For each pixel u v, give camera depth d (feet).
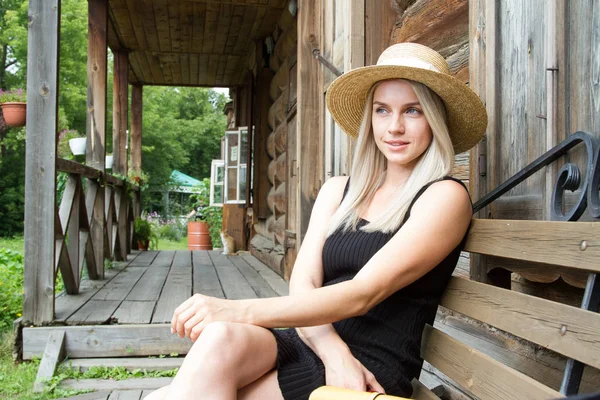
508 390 4.25
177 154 99.40
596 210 4.15
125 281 18.03
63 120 66.95
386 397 3.94
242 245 32.78
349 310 4.99
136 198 32.19
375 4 10.63
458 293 5.40
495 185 6.30
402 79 5.55
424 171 5.47
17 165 71.72
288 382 5.04
